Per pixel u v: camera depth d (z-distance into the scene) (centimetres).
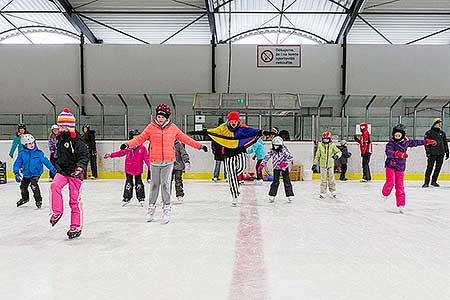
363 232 464
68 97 1318
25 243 409
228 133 656
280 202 707
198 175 1203
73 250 381
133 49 1561
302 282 293
